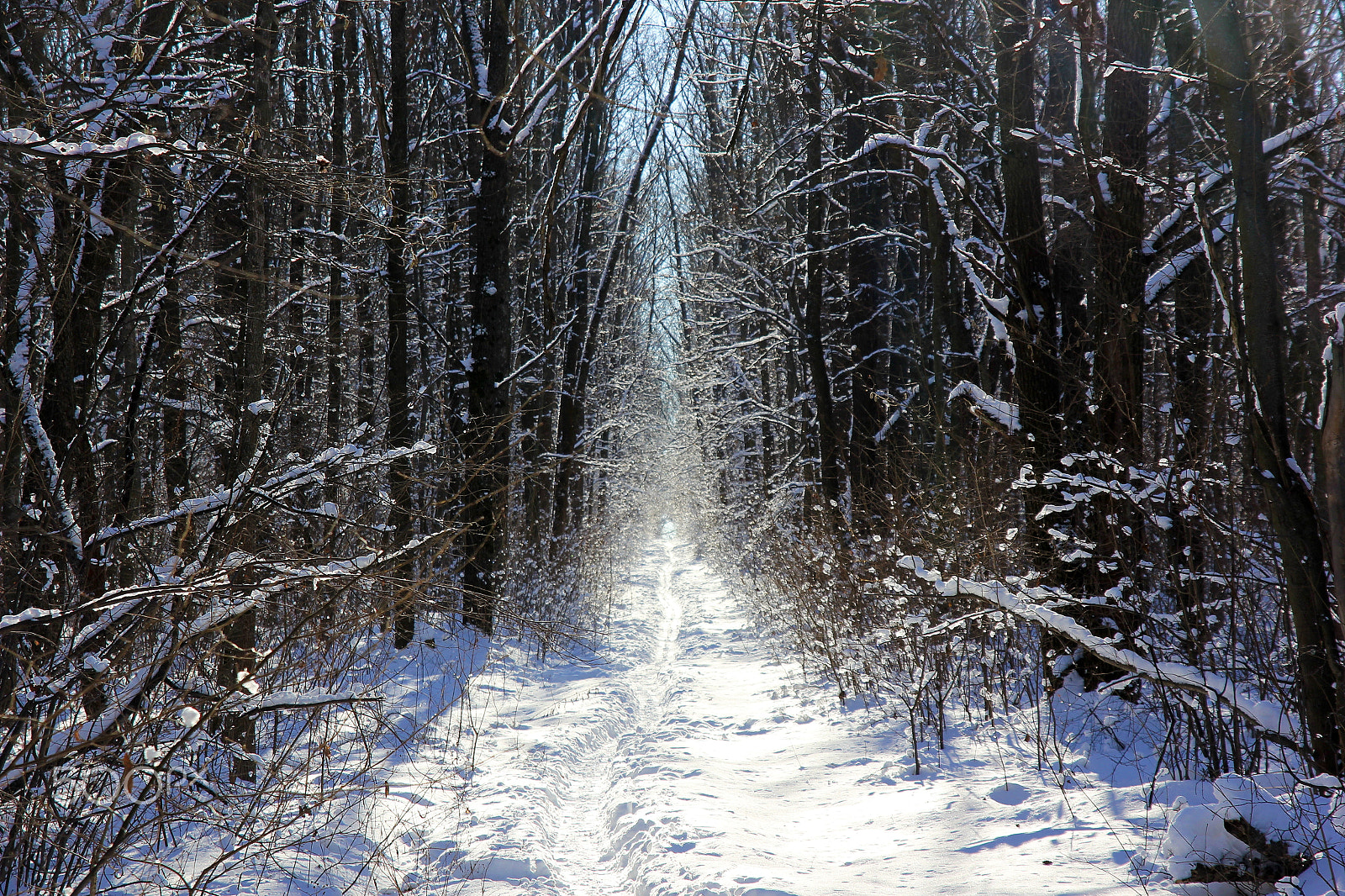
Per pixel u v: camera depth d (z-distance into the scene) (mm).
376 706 6121
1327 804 3357
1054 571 6312
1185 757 4926
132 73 4754
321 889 4020
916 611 7000
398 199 10195
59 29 5871
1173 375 6137
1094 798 4590
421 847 4723
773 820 4980
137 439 6566
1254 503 5426
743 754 6645
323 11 7828
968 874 3879
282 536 4492
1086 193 8281
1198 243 6551
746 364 21188
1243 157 4242
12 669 4055
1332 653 3867
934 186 7766
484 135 3361
